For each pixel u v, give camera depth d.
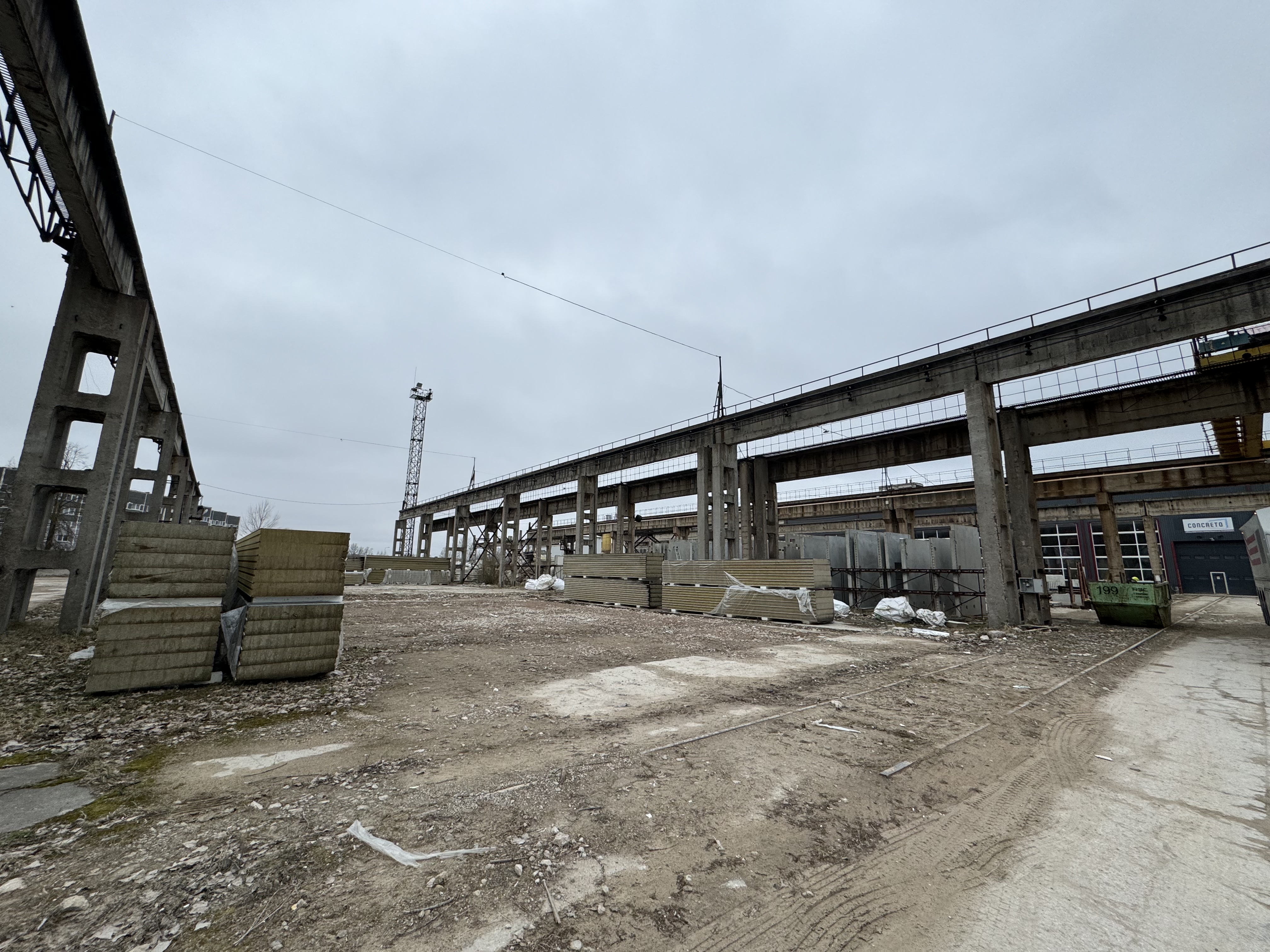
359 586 41.84
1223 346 17.30
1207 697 8.34
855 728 6.38
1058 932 2.84
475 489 55.28
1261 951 2.68
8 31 7.59
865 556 24.86
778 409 25.66
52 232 11.94
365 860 3.35
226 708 6.73
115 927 2.67
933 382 20.27
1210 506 36.97
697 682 8.80
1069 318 16.62
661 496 39.69
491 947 2.63
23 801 4.11
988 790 4.72
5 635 11.38
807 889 3.21
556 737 5.88
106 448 12.73
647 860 3.47
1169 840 3.86
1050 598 20.09
